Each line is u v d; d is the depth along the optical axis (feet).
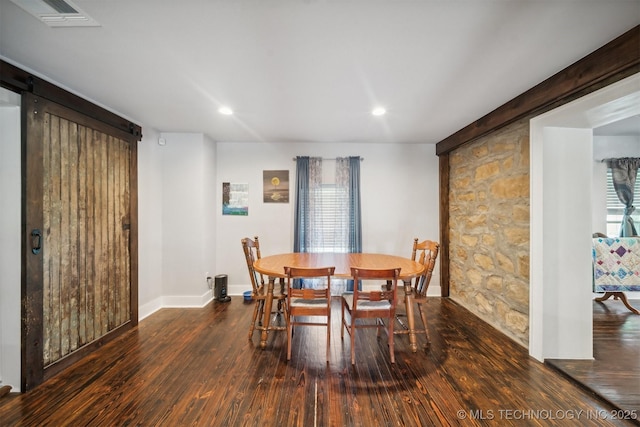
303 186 13.44
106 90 7.57
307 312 7.54
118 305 9.16
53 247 6.91
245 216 13.65
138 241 10.55
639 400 5.85
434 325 10.02
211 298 12.92
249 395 6.12
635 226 13.30
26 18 4.63
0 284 6.16
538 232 7.59
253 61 6.11
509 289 9.06
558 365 7.18
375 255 11.11
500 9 4.48
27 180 6.20
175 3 4.31
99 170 8.43
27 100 6.21
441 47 5.58
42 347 6.57
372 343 8.61
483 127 9.70
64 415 5.52
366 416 5.49
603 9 4.46
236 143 13.61
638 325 9.89
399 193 13.93
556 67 6.39
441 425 5.27
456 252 12.76
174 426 5.25
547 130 7.50
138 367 7.23
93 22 4.77
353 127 11.14
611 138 13.51
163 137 11.87
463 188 12.12
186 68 6.41
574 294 7.52
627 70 5.33
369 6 4.41
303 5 4.37
